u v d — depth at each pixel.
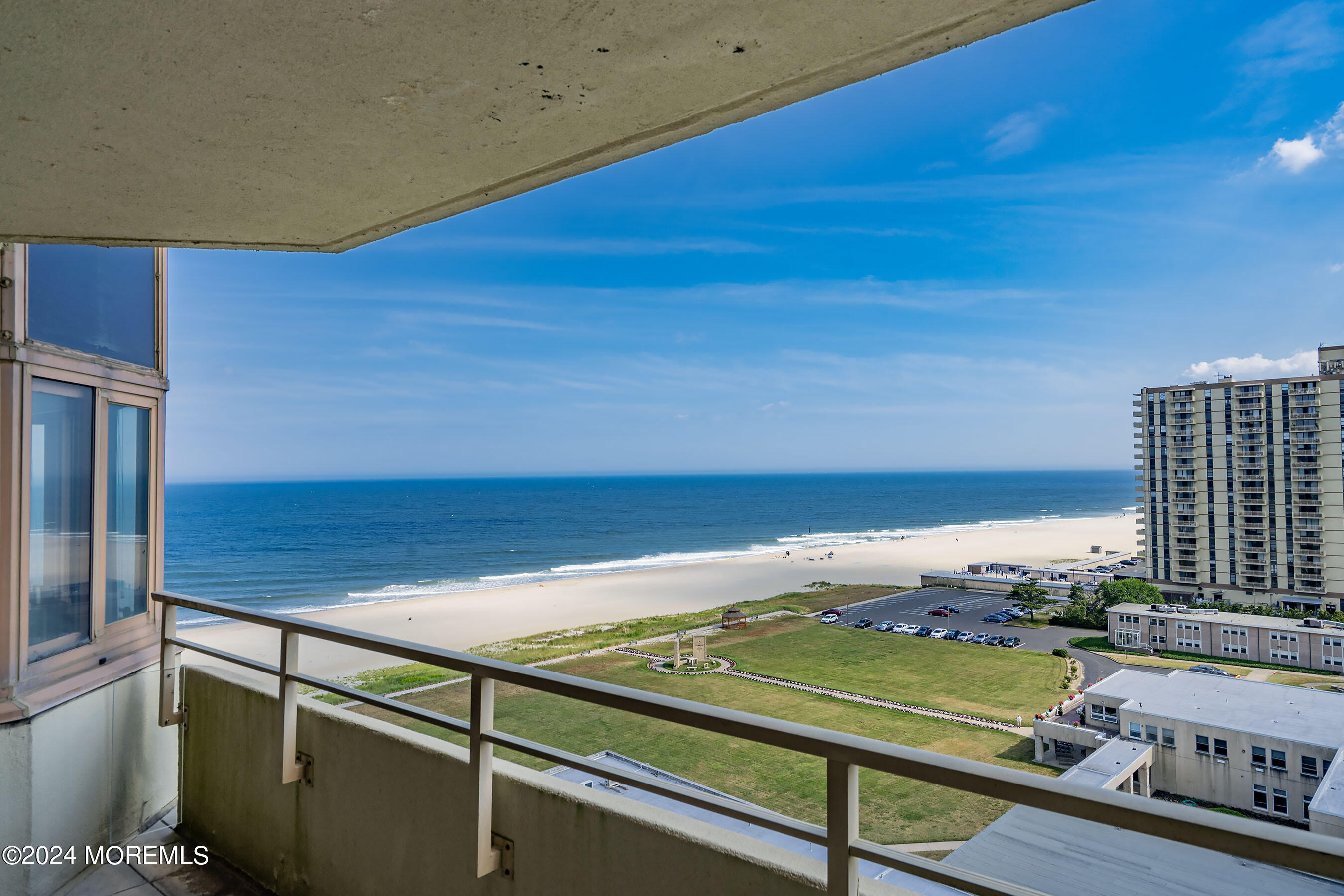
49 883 2.79
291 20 1.05
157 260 3.76
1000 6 1.04
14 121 1.40
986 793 1.02
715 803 1.40
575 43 1.15
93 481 3.24
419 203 1.95
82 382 3.17
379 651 2.13
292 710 2.56
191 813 3.11
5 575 2.75
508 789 1.90
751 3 1.02
